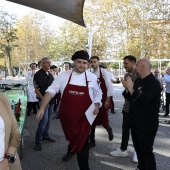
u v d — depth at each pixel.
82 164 3.38
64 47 36.03
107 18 31.48
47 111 5.06
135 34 30.62
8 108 2.20
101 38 32.47
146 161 3.39
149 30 29.81
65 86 3.42
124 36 31.73
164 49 29.77
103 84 4.83
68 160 4.53
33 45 53.38
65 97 3.41
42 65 5.04
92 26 32.38
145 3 29.27
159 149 5.24
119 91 19.67
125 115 4.56
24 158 4.62
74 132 3.35
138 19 29.86
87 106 3.40
